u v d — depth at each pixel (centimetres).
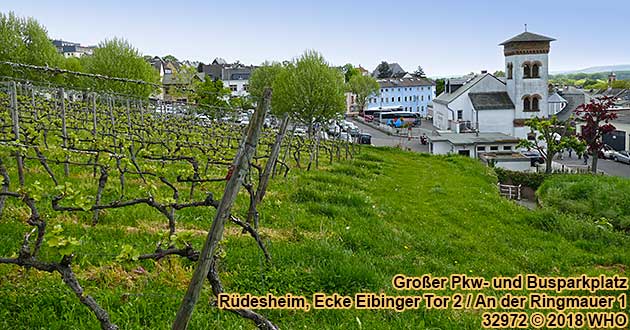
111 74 4884
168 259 832
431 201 2122
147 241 917
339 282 851
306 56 5284
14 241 810
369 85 11156
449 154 4519
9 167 1298
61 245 488
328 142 3541
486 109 6072
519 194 3206
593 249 1558
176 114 3719
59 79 4272
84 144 1636
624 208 2244
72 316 630
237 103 4500
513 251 1412
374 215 1518
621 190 2425
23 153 1098
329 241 1123
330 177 2144
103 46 5059
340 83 5366
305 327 709
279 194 1563
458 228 1644
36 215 581
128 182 1379
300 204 1477
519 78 6012
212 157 1816
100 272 755
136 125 2394
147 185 1252
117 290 711
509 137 5141
